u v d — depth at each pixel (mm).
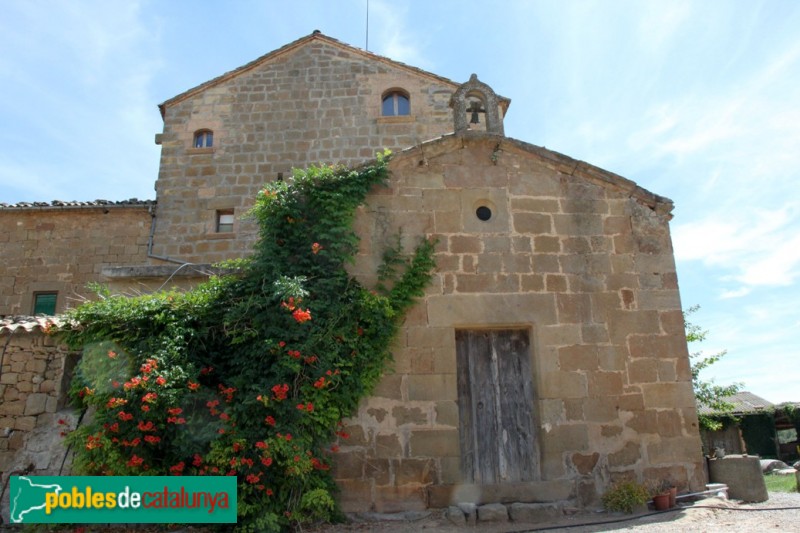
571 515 7645
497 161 9180
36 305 15016
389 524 7211
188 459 6945
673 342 8688
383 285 8383
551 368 8352
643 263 8977
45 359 7766
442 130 16438
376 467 7711
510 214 8945
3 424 7488
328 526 7090
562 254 8867
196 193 15945
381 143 16297
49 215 15625
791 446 25672
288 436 6828
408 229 8695
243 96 16828
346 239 8305
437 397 8039
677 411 8414
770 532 6535
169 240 15484
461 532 6906
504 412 8328
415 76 16969
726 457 8938
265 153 16281
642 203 9297
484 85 9750
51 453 7305
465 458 8086
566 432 8133
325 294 7898
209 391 7270
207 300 7840
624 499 7676
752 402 27828
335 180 8586
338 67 16984
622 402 8336
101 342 7434
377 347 7988
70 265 15219
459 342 8508
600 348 8516
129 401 6871
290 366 7082
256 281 7922
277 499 6887
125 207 15547
